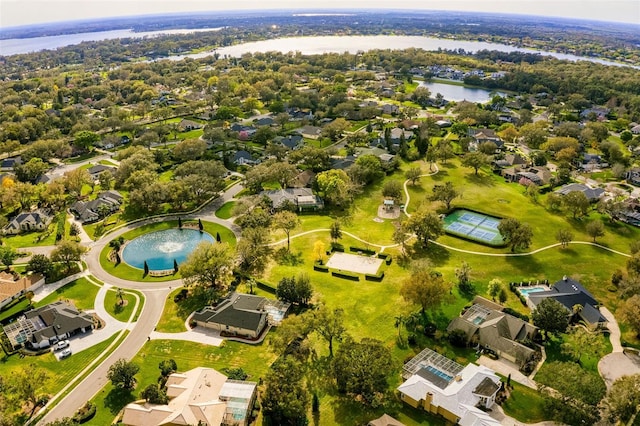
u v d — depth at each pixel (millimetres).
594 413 77062
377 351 85000
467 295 116750
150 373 91438
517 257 135250
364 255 137750
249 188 184750
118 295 117250
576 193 159000
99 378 90500
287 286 111562
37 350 98688
